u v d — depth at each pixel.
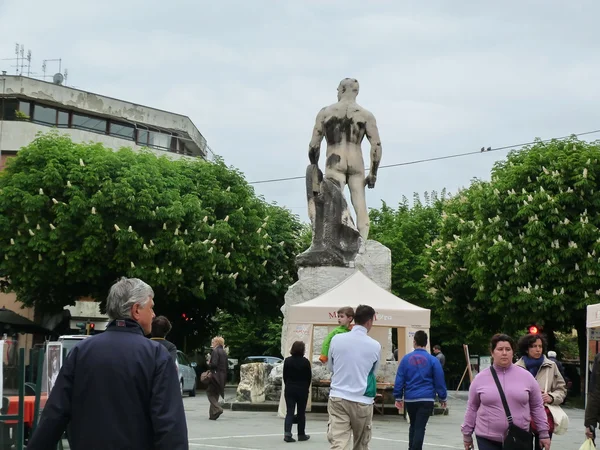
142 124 58.66
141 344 5.45
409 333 19.59
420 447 11.42
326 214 22.45
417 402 11.46
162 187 37.59
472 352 53.47
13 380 9.26
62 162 37.12
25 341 47.25
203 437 15.82
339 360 9.91
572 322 33.88
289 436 15.22
